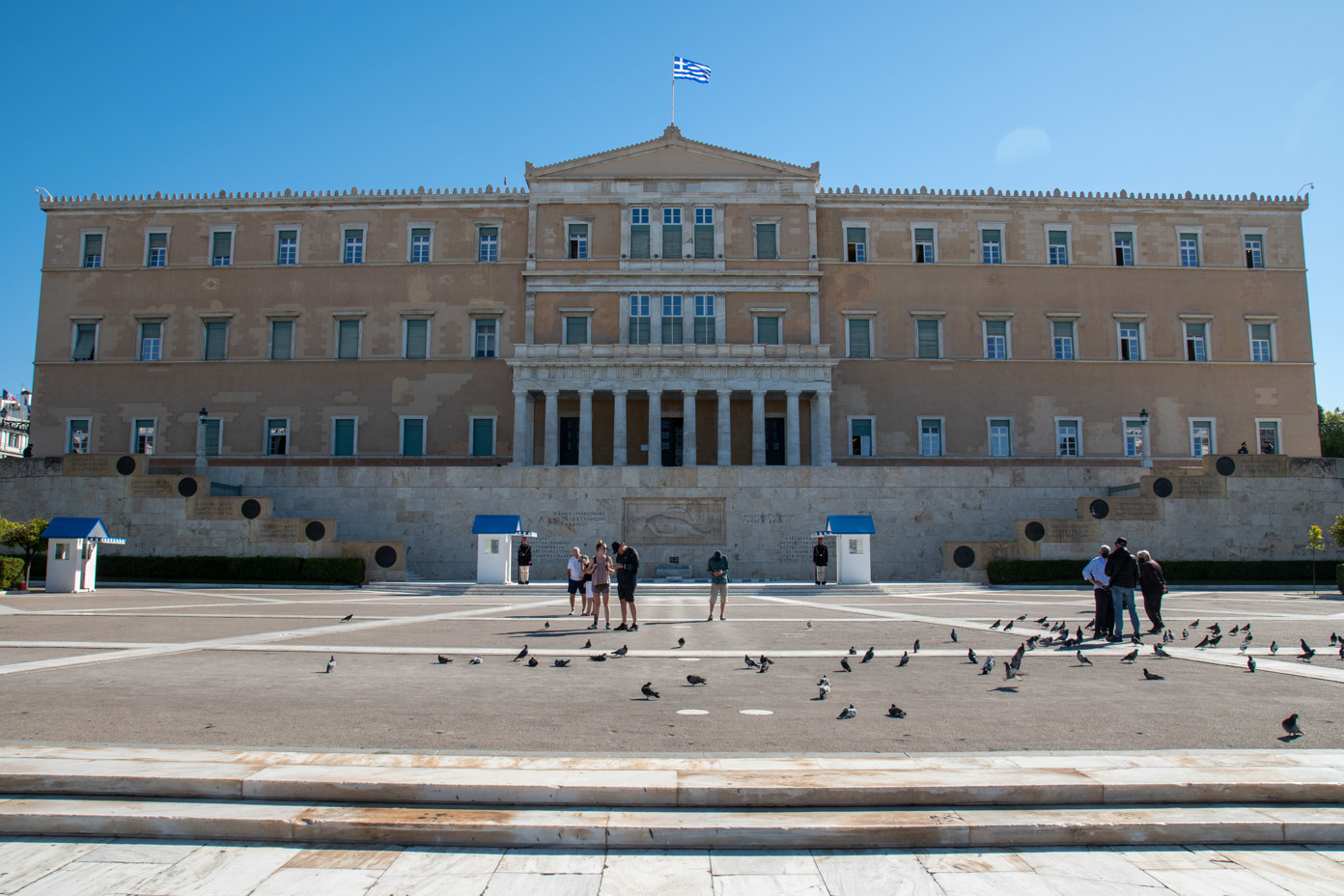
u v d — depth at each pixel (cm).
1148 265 6788
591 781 852
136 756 932
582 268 6575
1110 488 5006
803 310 6562
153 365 6606
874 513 4894
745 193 6681
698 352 6072
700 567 4797
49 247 6781
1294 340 6756
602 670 1589
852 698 1309
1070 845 794
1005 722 1137
